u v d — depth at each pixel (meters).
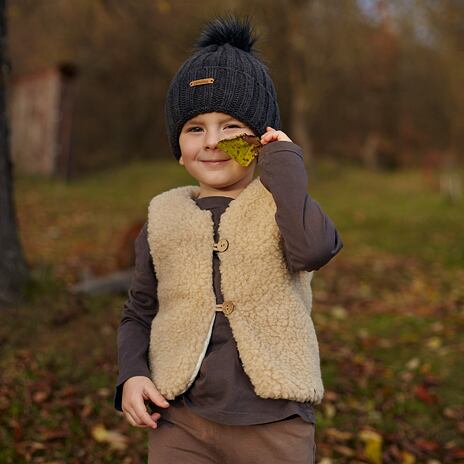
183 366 1.62
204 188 1.84
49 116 15.97
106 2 7.91
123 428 3.13
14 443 2.93
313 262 1.59
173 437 1.66
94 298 5.00
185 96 1.77
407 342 4.71
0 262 4.68
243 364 1.58
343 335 4.88
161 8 7.76
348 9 18.66
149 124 24.83
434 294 6.45
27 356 3.81
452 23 19.34
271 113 1.82
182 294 1.68
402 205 14.73
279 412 1.57
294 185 1.61
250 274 1.64
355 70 22.08
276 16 17.64
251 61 1.81
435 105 27.42
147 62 21.08
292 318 1.64
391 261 8.27
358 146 28.41
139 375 1.67
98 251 7.81
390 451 3.03
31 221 9.93
